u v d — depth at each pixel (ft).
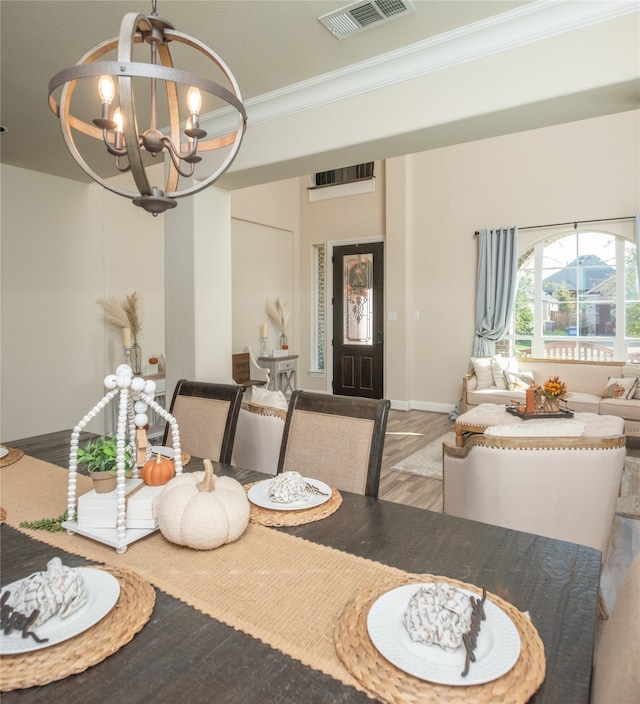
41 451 6.57
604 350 17.80
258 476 5.57
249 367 21.48
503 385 17.94
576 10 6.53
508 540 3.97
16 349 13.30
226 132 10.33
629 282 17.26
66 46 7.54
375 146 8.68
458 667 2.40
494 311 19.24
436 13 6.81
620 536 8.95
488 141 19.42
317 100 8.85
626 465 13.15
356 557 3.67
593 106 7.08
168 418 4.50
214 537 3.68
